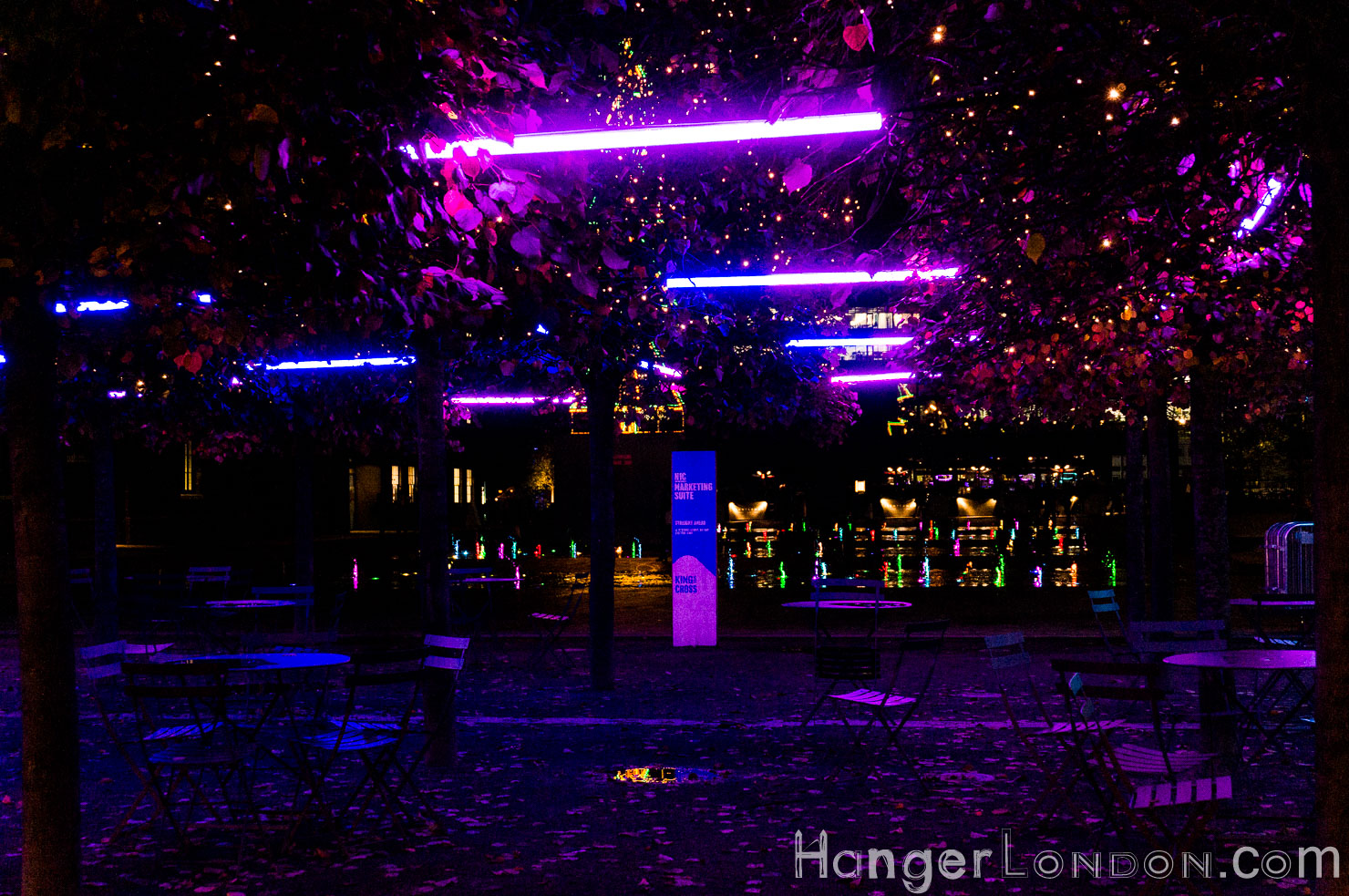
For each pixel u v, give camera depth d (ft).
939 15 15.87
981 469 126.72
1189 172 16.92
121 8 12.45
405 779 23.04
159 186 13.23
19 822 23.95
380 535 169.17
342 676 43.57
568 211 16.29
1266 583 53.93
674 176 28.40
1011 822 22.79
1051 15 15.62
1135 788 18.22
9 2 12.09
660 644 53.16
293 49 12.82
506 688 41.45
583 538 128.06
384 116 13.92
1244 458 110.42
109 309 29.60
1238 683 40.27
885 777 26.96
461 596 54.60
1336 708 12.78
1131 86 14.51
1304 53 12.77
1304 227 22.25
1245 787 25.20
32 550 15.75
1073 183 17.71
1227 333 24.12
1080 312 23.85
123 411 46.42
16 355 15.70
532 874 19.70
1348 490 12.76
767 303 36.70
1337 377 12.80
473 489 184.34
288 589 44.34
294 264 15.64
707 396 41.19
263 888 19.17
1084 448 126.72
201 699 23.17
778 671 44.96
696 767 28.37
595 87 18.24
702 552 51.21
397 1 12.81
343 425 50.29
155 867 20.47
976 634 53.42
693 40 24.63
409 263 17.31
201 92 13.15
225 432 48.49
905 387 44.86
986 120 17.30
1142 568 44.06
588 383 39.04
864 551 111.24
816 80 15.69
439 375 29.60
